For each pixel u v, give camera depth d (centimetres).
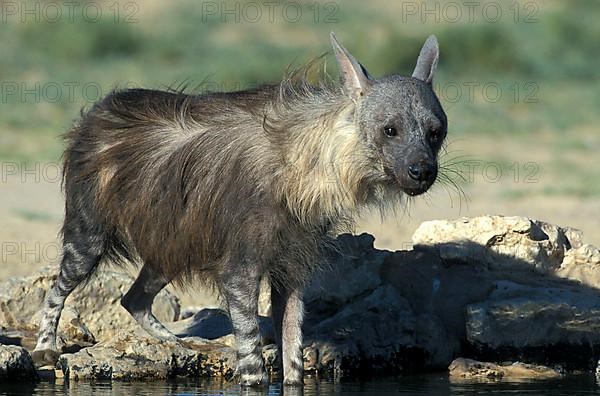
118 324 2830
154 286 2641
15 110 7525
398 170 2188
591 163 6231
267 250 2308
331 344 2589
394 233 4109
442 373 2642
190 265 2419
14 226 4359
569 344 2669
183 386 2403
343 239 2792
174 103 2488
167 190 2400
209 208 2336
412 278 2792
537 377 2589
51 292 2612
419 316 2691
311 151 2241
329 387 2433
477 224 2844
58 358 2569
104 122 2534
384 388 2431
